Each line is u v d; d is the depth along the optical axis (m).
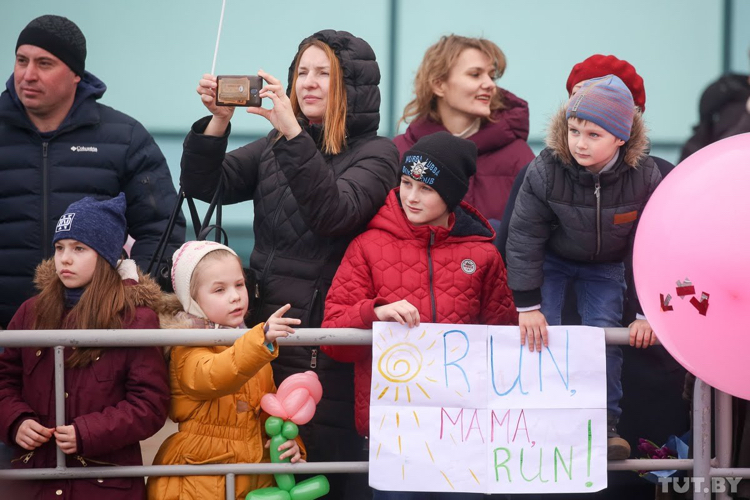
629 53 23.91
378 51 23.50
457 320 9.20
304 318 9.60
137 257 11.00
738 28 23.92
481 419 8.56
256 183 10.33
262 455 8.80
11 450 9.26
